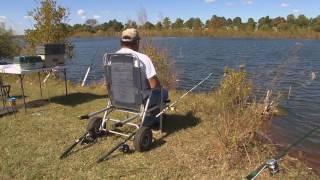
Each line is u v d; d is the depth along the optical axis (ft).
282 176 16.10
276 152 19.03
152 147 18.93
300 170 17.01
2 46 62.54
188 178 15.90
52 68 26.00
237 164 17.08
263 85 26.66
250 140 18.34
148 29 34.91
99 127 19.79
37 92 33.27
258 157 17.57
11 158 17.63
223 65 79.82
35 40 44.75
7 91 29.40
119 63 18.52
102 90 34.32
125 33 18.71
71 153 18.15
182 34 242.17
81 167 16.72
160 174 16.12
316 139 24.40
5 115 24.67
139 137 17.97
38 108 26.76
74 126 22.41
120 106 19.53
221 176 16.05
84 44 166.81
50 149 18.71
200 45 156.15
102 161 17.26
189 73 64.08
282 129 25.91
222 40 206.69
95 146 18.94
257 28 248.93
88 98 30.40
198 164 17.10
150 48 32.12
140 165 16.92
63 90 34.24
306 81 48.49
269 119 22.91
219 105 22.39
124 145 17.89
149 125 19.35
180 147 18.94
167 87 32.53
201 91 39.19
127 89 18.78
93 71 67.51
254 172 13.70
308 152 21.63
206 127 21.88
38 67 25.11
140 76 18.26
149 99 18.79
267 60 90.79
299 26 230.48
